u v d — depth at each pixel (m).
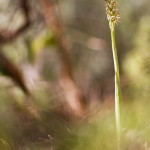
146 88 1.03
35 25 1.58
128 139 0.85
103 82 1.70
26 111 0.98
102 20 2.02
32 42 1.56
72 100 1.35
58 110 1.05
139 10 1.98
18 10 1.51
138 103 0.97
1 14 1.52
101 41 1.87
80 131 0.89
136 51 1.47
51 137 0.87
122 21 1.94
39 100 1.10
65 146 0.87
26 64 1.52
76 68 1.94
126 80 1.20
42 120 0.93
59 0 1.87
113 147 0.84
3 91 1.11
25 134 0.92
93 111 1.01
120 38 1.94
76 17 1.99
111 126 0.89
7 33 1.48
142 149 0.84
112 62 1.97
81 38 1.91
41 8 1.57
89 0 2.01
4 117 0.97
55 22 1.61
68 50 1.69
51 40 1.60
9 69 1.29
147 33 1.56
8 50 1.52
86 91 1.60
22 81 1.27
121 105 0.86
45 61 1.75
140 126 0.88
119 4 1.97
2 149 0.89
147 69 1.13
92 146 0.85
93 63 1.96
